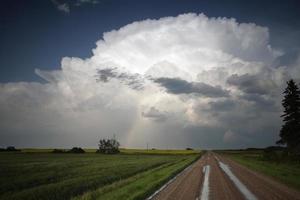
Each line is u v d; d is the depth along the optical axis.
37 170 38.88
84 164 51.59
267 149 62.41
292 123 59.44
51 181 26.80
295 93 60.06
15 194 19.12
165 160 64.31
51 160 66.38
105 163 54.22
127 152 143.38
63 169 40.25
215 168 36.38
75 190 20.50
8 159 70.75
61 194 18.94
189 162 48.81
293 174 27.11
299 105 59.78
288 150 58.66
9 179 28.50
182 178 24.77
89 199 15.34
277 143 61.44
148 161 60.50
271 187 18.77
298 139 58.72
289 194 15.95
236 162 50.97
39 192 19.78
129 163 53.31
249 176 26.16
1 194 19.89
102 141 136.12
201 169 34.81
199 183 21.12
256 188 18.33
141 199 14.82
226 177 25.34
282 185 19.75
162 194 16.28
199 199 14.66
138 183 20.41
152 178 23.72
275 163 49.00
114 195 15.70
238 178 24.45
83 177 29.09
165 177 23.92
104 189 18.72
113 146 135.75
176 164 44.69
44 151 136.12
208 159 64.62
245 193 16.36
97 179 26.88
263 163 47.25
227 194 16.08
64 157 84.12
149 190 17.00
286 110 60.47
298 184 19.89
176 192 16.95
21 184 25.09
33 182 26.39
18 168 42.59
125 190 17.28
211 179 23.77
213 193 16.45
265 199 14.53
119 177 28.69
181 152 147.12
